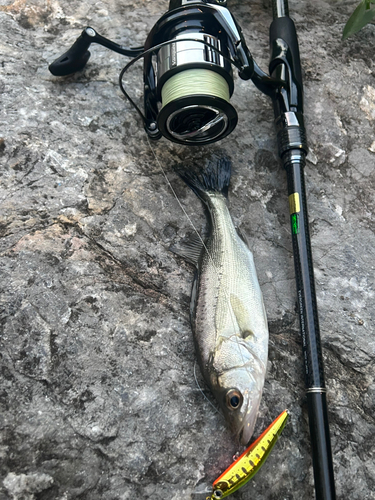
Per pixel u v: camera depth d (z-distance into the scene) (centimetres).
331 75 41
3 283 28
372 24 45
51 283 29
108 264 30
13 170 32
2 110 34
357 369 30
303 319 28
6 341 27
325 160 37
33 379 26
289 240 33
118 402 26
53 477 24
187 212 32
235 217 33
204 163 34
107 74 37
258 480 26
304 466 27
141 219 32
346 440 28
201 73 28
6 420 25
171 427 26
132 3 42
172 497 25
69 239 30
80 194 32
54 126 34
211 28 30
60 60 35
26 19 39
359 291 33
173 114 28
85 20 41
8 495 23
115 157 34
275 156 36
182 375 27
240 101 38
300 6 45
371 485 27
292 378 29
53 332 27
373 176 37
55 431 25
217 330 28
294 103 33
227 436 26
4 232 30
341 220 35
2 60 36
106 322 28
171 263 31
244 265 30
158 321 29
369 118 40
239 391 26
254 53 41
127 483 25
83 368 27
